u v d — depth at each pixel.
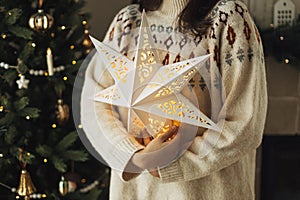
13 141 1.91
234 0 1.37
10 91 1.96
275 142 2.38
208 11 1.37
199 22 1.36
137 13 1.46
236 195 1.40
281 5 2.23
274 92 2.32
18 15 1.84
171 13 1.40
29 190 1.91
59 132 1.99
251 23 1.37
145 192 1.44
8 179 1.98
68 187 1.95
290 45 2.16
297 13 2.24
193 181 1.39
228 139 1.31
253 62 1.33
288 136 2.37
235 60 1.33
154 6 1.44
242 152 1.33
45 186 2.01
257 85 1.33
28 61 1.92
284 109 2.34
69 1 1.97
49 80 1.93
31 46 1.88
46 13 1.93
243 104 1.33
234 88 1.33
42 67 1.96
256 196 2.45
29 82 1.96
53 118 2.02
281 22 2.23
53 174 2.04
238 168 1.40
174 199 1.41
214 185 1.39
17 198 1.97
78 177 2.09
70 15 1.97
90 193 2.04
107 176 2.16
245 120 1.32
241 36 1.33
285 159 2.41
